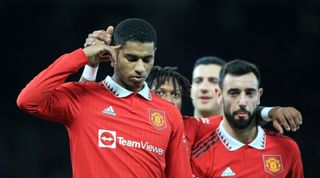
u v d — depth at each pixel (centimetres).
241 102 951
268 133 1018
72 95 838
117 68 842
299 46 3078
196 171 988
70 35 3070
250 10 3111
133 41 822
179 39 3062
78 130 834
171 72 1022
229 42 3092
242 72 962
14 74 3044
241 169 982
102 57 834
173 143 883
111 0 3064
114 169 818
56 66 806
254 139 999
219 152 993
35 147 2894
